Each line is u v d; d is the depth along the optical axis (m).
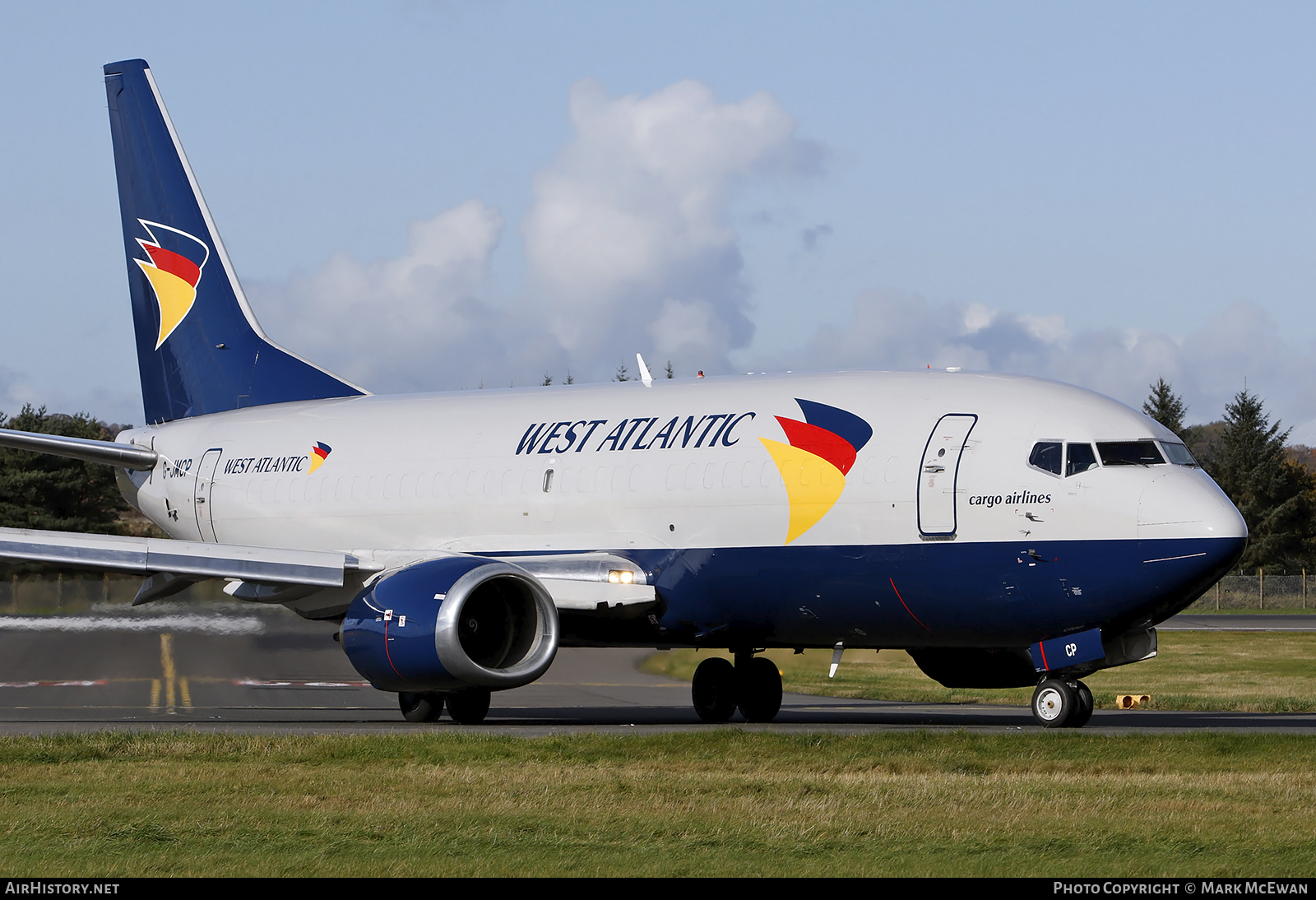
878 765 52.34
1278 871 34.47
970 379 73.56
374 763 53.66
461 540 85.50
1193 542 64.50
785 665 147.25
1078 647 68.12
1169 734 60.59
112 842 37.88
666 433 79.25
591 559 78.69
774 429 75.56
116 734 61.31
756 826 39.75
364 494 90.19
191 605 123.31
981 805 42.88
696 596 76.88
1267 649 165.25
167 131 106.38
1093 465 67.38
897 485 70.81
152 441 103.88
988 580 68.69
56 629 125.00
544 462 83.25
